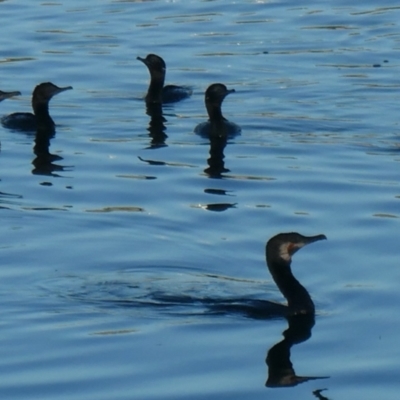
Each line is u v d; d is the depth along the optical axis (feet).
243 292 49.83
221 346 45.01
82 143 73.20
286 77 86.79
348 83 84.53
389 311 48.16
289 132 74.33
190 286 50.31
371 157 68.95
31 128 76.33
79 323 46.88
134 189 64.13
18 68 90.53
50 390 41.88
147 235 57.11
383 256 53.83
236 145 71.82
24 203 62.03
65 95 83.97
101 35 98.48
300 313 47.65
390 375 42.86
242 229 57.77
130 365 43.68
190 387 41.96
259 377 42.73
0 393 41.73
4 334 46.14
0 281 51.13
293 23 101.14
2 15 104.63
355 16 102.63
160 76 82.28
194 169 67.46
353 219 58.70
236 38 97.25
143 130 75.77
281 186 64.13
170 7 106.52
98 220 59.11
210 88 73.97
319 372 43.21
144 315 47.44
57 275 51.78
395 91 82.33
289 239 48.26
